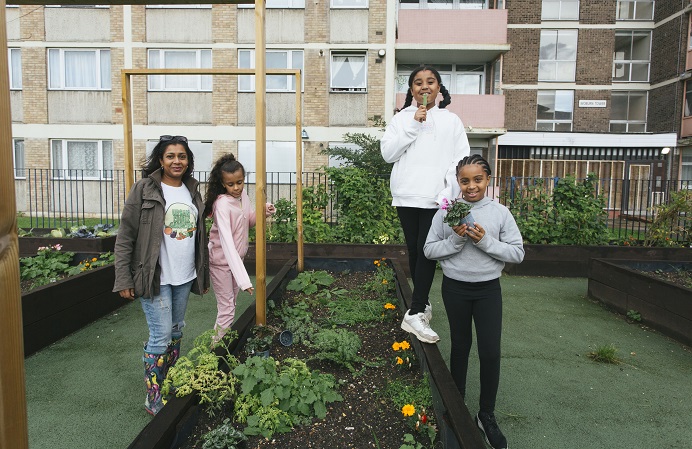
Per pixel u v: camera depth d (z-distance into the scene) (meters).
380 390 2.56
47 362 3.51
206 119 16.02
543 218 7.62
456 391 2.14
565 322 4.74
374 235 7.73
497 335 2.44
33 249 6.88
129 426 2.61
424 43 16.16
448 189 2.84
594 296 5.61
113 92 15.95
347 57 16.06
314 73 15.91
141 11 15.75
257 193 3.24
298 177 5.53
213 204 3.24
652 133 18.31
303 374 2.46
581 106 19.75
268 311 3.93
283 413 2.19
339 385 2.61
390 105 15.98
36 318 3.71
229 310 3.38
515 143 18.58
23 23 15.73
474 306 2.52
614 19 19.61
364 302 4.30
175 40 15.84
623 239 8.10
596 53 19.69
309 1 15.80
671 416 2.84
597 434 2.62
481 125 16.34
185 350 3.73
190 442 1.99
